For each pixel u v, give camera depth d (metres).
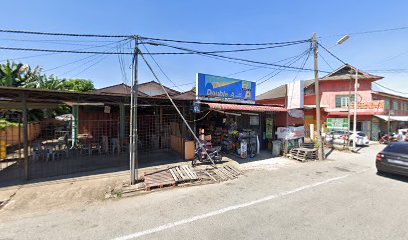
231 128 13.09
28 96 7.95
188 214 4.77
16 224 4.34
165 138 13.00
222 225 4.27
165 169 8.30
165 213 4.83
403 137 19.56
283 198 5.75
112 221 4.46
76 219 4.55
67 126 12.88
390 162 7.71
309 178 7.77
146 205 5.30
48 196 5.87
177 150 11.83
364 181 7.39
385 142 19.53
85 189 6.40
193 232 4.00
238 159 11.11
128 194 6.06
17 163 9.40
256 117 14.34
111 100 9.41
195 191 6.34
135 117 7.06
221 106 9.94
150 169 8.68
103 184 6.84
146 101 9.81
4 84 17.27
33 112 17.09
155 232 4.01
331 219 4.50
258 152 12.53
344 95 21.81
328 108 21.53
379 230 4.04
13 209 5.07
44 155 10.06
